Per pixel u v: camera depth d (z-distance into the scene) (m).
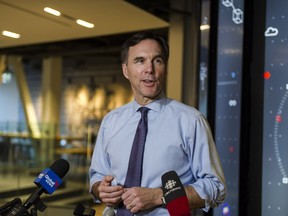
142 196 1.47
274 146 2.79
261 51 2.86
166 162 1.61
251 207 2.85
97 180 1.79
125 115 1.78
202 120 1.67
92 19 4.60
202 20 3.02
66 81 16.09
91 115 15.34
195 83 3.04
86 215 1.58
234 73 2.93
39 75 15.83
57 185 1.61
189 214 1.34
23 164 6.46
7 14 4.43
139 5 4.09
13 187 4.66
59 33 5.34
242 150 2.87
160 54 1.62
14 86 15.56
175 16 4.58
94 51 8.17
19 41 5.88
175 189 1.36
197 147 1.62
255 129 2.86
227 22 2.96
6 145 8.09
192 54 4.49
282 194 2.76
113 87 15.04
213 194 1.54
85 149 9.09
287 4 2.77
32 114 11.55
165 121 1.66
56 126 9.82
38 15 4.45
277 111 2.79
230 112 2.93
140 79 1.63
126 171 1.67
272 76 2.81
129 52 1.66
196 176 1.64
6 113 15.67
